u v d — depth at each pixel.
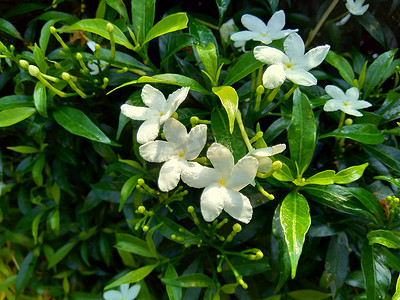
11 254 0.32
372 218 0.19
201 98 0.22
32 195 0.29
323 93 0.23
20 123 0.24
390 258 0.19
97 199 0.27
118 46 0.25
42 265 0.32
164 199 0.22
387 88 0.27
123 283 0.22
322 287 0.23
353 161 0.23
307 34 0.26
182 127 0.17
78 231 0.29
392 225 0.20
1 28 0.24
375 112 0.23
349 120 0.21
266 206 0.23
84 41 0.24
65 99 0.25
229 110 0.16
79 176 0.29
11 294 0.31
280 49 0.20
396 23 0.26
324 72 0.25
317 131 0.23
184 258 0.25
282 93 0.23
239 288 0.24
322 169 0.24
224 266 0.23
